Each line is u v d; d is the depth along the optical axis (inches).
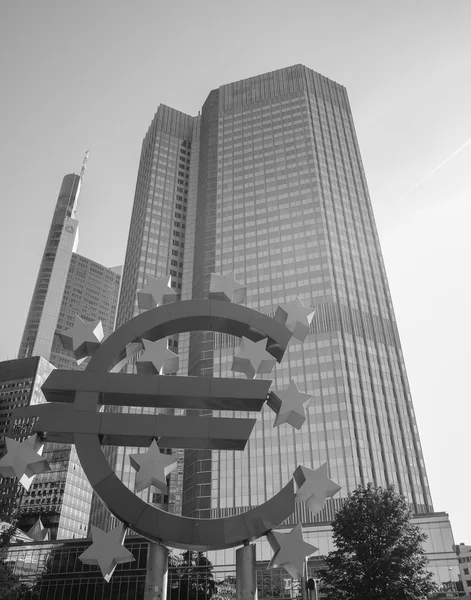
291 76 5644.7
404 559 1179.9
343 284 4220.0
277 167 4980.3
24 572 2632.9
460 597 2481.5
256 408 836.6
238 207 4813.0
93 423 781.3
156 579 733.3
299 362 3811.5
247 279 4340.6
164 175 5516.7
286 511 764.6
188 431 789.9
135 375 815.1
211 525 740.0
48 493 5536.4
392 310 4279.0
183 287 4766.2
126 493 743.1
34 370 6269.7
